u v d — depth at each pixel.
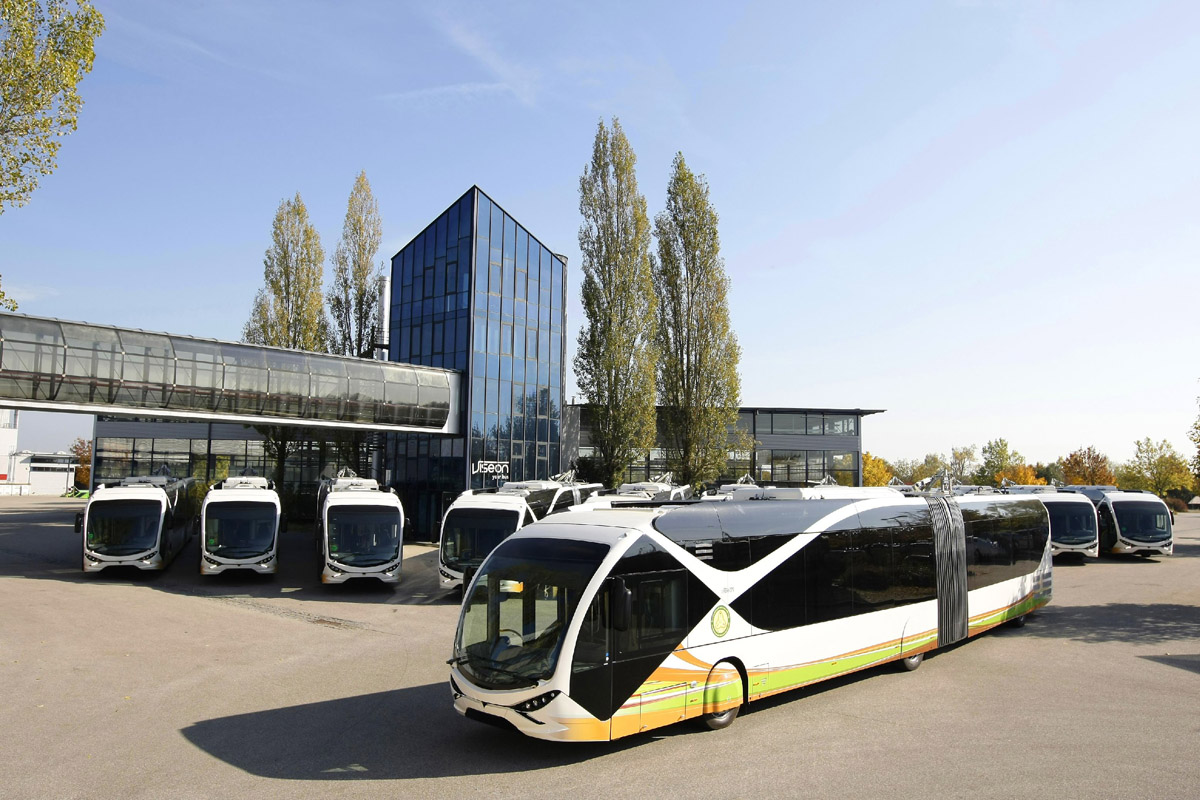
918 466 94.31
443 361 37.88
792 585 10.50
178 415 27.52
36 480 90.56
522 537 9.36
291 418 30.56
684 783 7.49
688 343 41.41
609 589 8.40
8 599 19.56
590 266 40.97
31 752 8.41
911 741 8.79
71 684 11.44
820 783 7.46
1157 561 30.56
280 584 23.84
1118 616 17.83
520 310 39.31
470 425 36.28
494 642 8.58
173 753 8.41
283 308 44.91
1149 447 73.94
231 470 49.16
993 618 14.84
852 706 10.39
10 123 18.34
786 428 55.81
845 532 11.49
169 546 25.77
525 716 7.99
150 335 27.14
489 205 37.91
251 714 9.96
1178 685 11.52
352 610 19.28
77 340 25.23
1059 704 10.43
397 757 8.31
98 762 8.10
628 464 40.25
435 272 38.91
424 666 12.83
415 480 39.03
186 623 16.80
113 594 20.92
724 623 9.52
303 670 12.51
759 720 9.73
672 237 41.94
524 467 38.88
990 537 15.12
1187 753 8.31
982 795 7.14
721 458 41.12
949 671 12.51
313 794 7.24
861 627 11.47
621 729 8.28
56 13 19.09
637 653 8.53
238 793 7.26
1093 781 7.47
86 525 23.58
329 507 22.05
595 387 40.44
